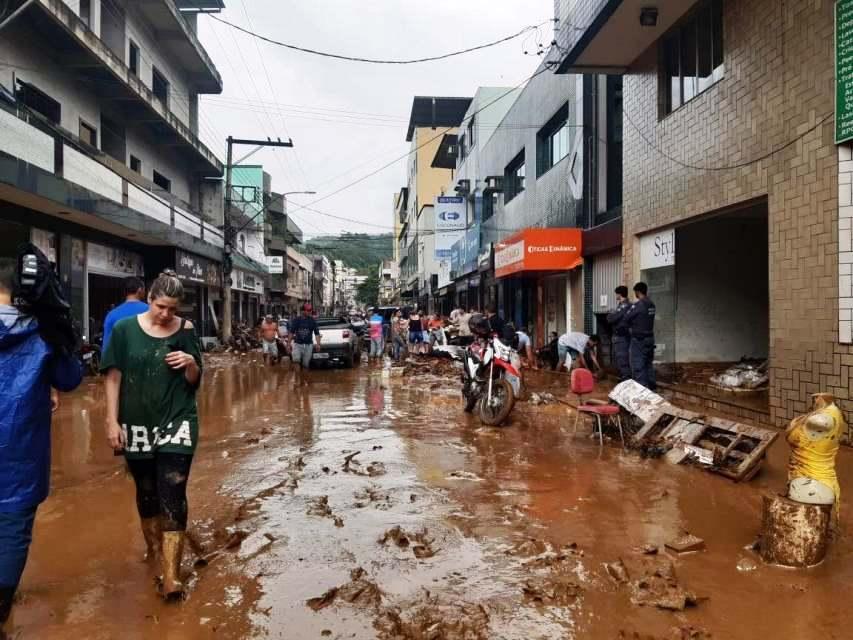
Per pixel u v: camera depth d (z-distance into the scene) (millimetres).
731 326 12562
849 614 3285
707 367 12148
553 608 3383
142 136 24609
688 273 12398
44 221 15602
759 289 12656
